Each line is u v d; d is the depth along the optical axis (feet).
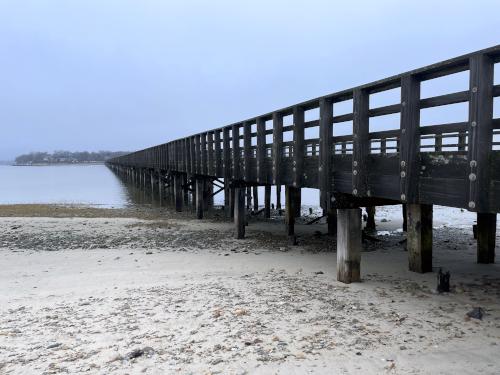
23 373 16.61
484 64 16.57
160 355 17.99
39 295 28.86
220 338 19.71
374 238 48.34
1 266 38.32
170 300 26.25
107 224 64.44
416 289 27.84
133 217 73.92
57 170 443.32
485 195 16.97
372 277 31.30
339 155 27.68
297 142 32.73
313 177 31.22
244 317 22.56
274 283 30.04
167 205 99.35
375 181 23.93
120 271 35.78
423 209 32.24
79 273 35.42
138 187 166.30
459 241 49.26
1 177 285.43
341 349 18.31
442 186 19.16
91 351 18.60
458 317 22.31
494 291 27.20
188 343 19.22
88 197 128.26
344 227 29.35
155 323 21.99
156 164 116.98
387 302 25.02
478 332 20.16
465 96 17.79
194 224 64.23
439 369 16.44
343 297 26.04
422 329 20.65
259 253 42.34
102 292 29.14
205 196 82.02
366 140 24.49
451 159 18.58
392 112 22.18
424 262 32.53
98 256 42.16
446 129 18.86
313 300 25.49
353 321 21.77
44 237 53.36
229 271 34.78
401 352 18.01
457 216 78.13
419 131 20.44
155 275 34.01
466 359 17.28
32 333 21.07
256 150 42.50
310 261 37.99
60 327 21.88
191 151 71.72
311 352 18.03
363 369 16.48
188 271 35.14
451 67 18.52
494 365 16.69
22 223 65.46
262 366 16.79
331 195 28.50
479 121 16.75
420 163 20.58
